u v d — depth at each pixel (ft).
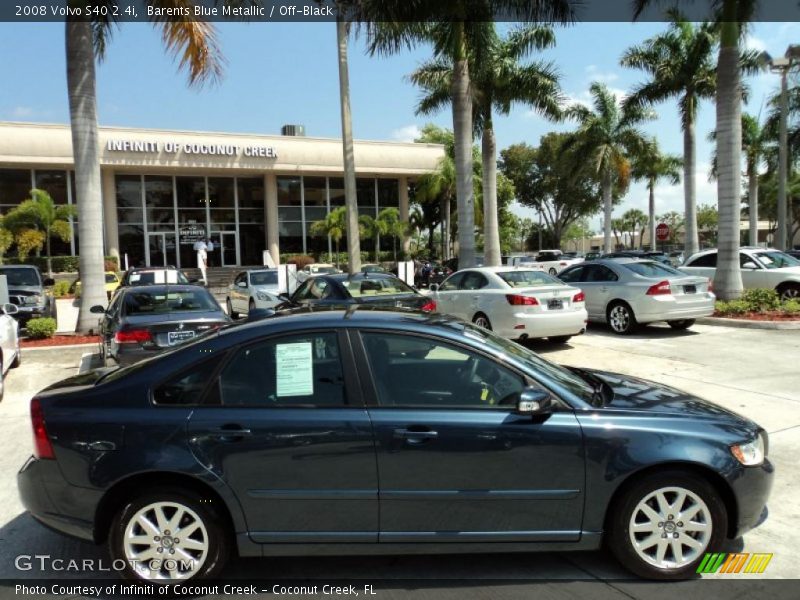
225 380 11.40
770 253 53.62
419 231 148.87
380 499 10.92
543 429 11.00
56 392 11.92
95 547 13.10
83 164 40.81
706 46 76.59
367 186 128.26
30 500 11.28
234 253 119.14
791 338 36.32
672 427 11.30
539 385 11.54
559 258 115.34
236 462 10.87
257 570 11.95
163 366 11.59
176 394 11.34
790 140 91.35
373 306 14.11
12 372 32.22
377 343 11.64
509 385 11.57
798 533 13.10
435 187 116.88
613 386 13.34
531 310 33.68
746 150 114.52
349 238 56.95
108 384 11.62
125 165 104.17
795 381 26.11
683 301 38.60
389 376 11.46
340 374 11.41
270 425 10.94
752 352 32.76
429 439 10.89
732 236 48.32
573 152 112.16
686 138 80.07
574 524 11.10
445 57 60.95
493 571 11.76
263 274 56.29
